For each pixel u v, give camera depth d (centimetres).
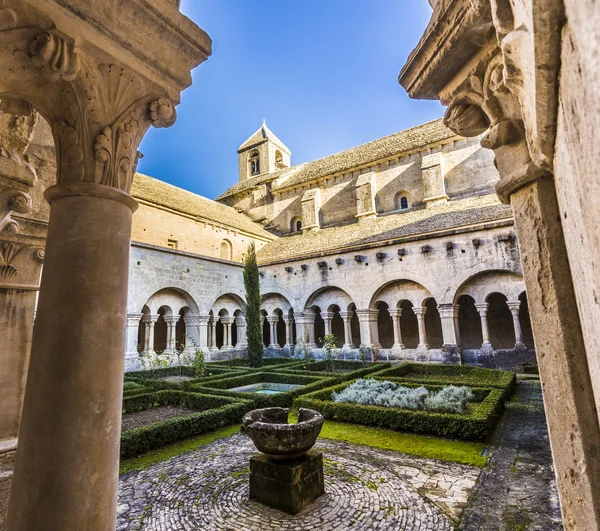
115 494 229
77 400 215
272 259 2330
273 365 1809
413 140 2550
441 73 249
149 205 2039
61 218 241
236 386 1298
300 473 441
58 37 215
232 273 2230
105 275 238
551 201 191
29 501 205
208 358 1973
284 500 430
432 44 237
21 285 503
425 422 724
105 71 247
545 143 159
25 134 378
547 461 566
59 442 209
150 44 268
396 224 2136
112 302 239
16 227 475
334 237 2361
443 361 1688
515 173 204
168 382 1250
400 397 852
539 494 456
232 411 841
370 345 1905
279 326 2684
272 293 2320
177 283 1844
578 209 126
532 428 744
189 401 1023
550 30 107
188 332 1973
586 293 138
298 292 2197
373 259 1947
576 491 171
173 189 2670
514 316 1592
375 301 1967
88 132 247
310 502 448
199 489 495
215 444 697
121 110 261
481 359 1645
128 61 258
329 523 401
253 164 4078
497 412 801
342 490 482
